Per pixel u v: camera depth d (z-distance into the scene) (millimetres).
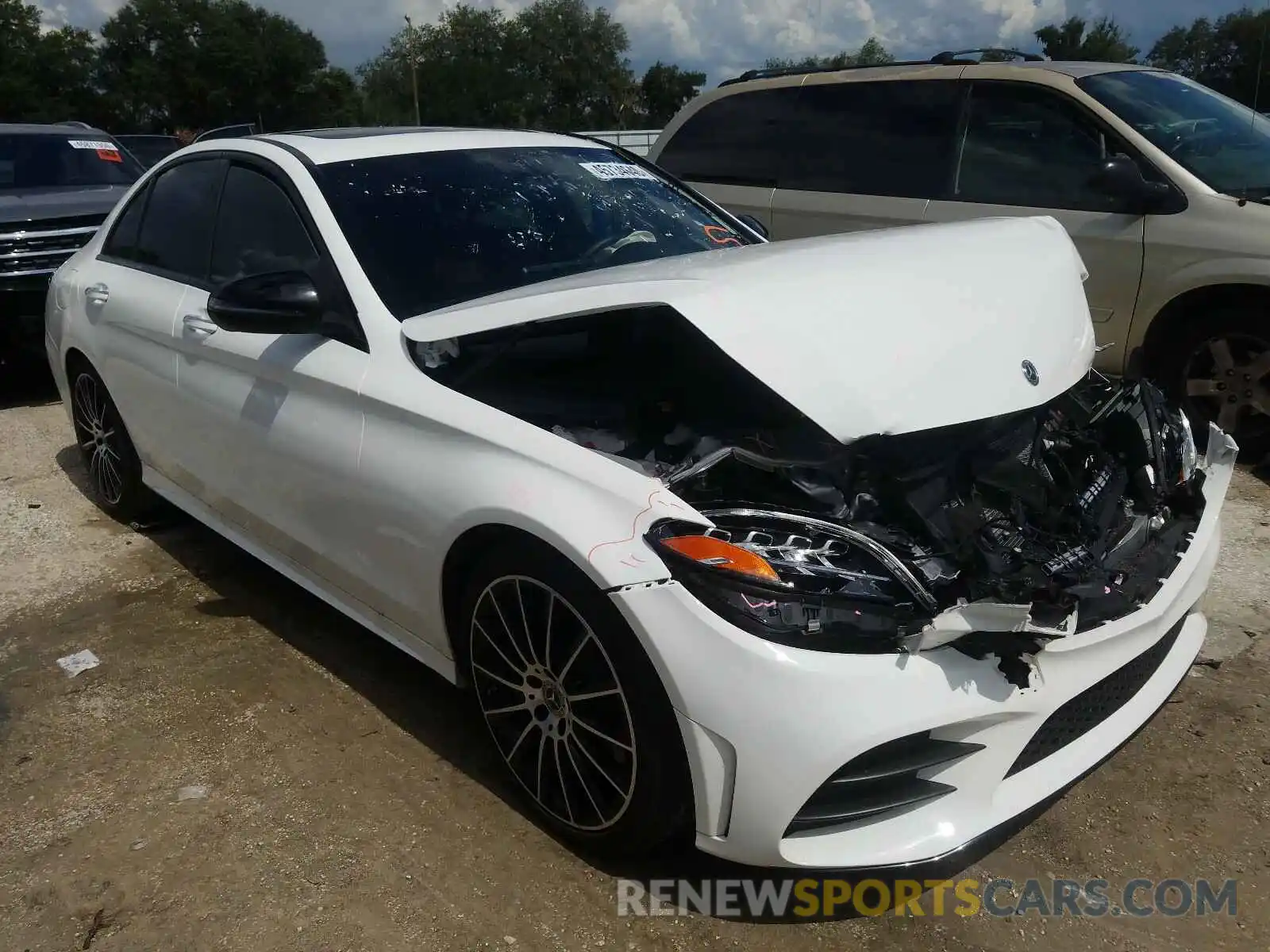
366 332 2936
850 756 2023
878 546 2154
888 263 2703
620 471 2299
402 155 3500
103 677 3367
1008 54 6023
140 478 4387
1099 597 2277
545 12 67375
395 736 3002
